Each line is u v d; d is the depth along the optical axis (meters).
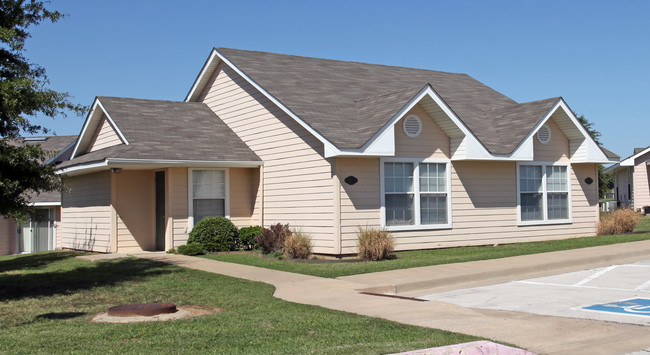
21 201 12.59
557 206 21.34
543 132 21.06
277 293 11.64
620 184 48.03
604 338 7.86
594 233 22.28
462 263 15.04
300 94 19.19
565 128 21.33
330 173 16.89
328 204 16.94
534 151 20.83
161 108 22.09
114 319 9.36
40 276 14.63
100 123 21.98
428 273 13.54
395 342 7.54
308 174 17.78
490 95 24.55
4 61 12.65
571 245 18.53
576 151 21.50
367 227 16.92
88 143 22.97
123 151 18.12
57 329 8.70
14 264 18.09
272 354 7.10
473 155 18.33
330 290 11.79
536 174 20.91
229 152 19.80
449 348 6.98
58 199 26.89
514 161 20.16
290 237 16.88
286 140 18.80
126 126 19.81
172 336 8.13
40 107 11.92
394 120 16.61
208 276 13.81
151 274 14.27
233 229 19.12
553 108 20.09
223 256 17.58
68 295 11.73
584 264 15.44
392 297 11.05
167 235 18.95
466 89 24.64
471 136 18.30
